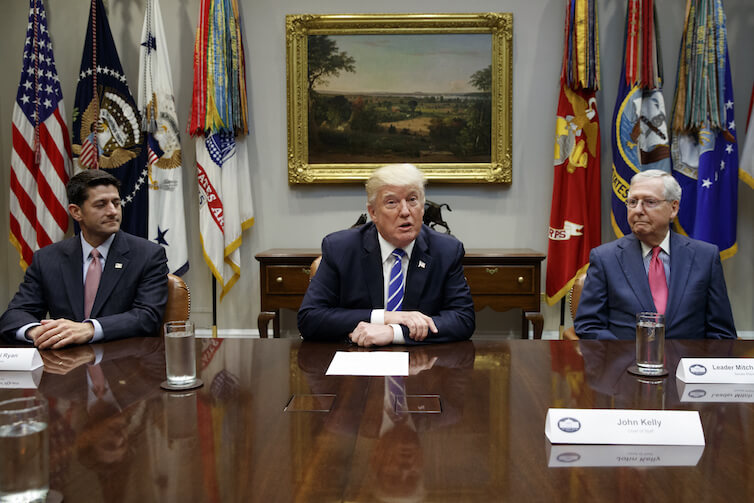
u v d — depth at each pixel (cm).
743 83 436
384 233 216
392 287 221
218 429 119
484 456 106
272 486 93
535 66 443
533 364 171
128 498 89
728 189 411
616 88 440
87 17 449
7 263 466
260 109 453
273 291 398
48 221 420
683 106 417
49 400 138
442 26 441
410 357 179
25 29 453
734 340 204
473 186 452
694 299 231
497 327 460
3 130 457
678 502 89
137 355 183
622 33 437
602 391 145
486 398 140
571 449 109
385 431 118
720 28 403
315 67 446
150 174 429
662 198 232
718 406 134
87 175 244
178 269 434
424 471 99
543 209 450
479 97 445
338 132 450
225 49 424
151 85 427
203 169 430
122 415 127
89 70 429
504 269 391
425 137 449
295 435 115
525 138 448
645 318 164
